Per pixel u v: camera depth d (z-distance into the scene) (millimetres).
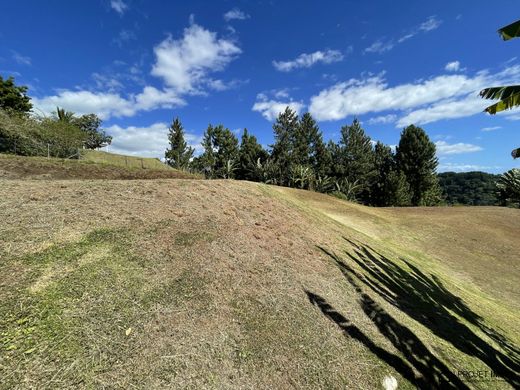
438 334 4105
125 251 3344
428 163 33375
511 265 10094
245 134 39750
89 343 2199
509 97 3852
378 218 13859
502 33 3699
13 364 1898
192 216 4719
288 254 4871
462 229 13320
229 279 3562
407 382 2965
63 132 18578
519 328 5598
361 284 4852
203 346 2539
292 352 2852
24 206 3740
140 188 5254
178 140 36875
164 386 2096
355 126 36469
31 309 2303
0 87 21922
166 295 2936
